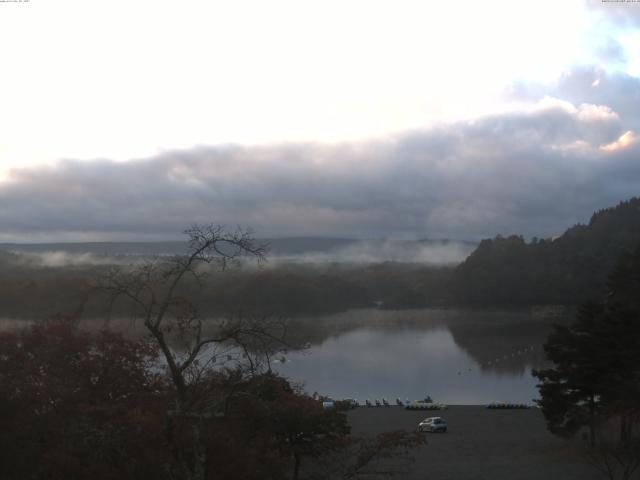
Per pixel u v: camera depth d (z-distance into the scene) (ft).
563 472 138.62
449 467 147.64
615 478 128.47
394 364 463.42
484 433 193.57
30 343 110.73
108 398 105.70
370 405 279.69
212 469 86.12
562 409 161.79
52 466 85.66
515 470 143.64
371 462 144.25
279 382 117.08
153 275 76.38
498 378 408.05
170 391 103.40
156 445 86.84
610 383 150.51
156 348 113.70
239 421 96.32
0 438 91.86
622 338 155.02
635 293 253.44
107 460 87.81
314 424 110.83
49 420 96.37
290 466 132.46
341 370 432.25
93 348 114.32
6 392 97.81
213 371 85.76
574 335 161.38
